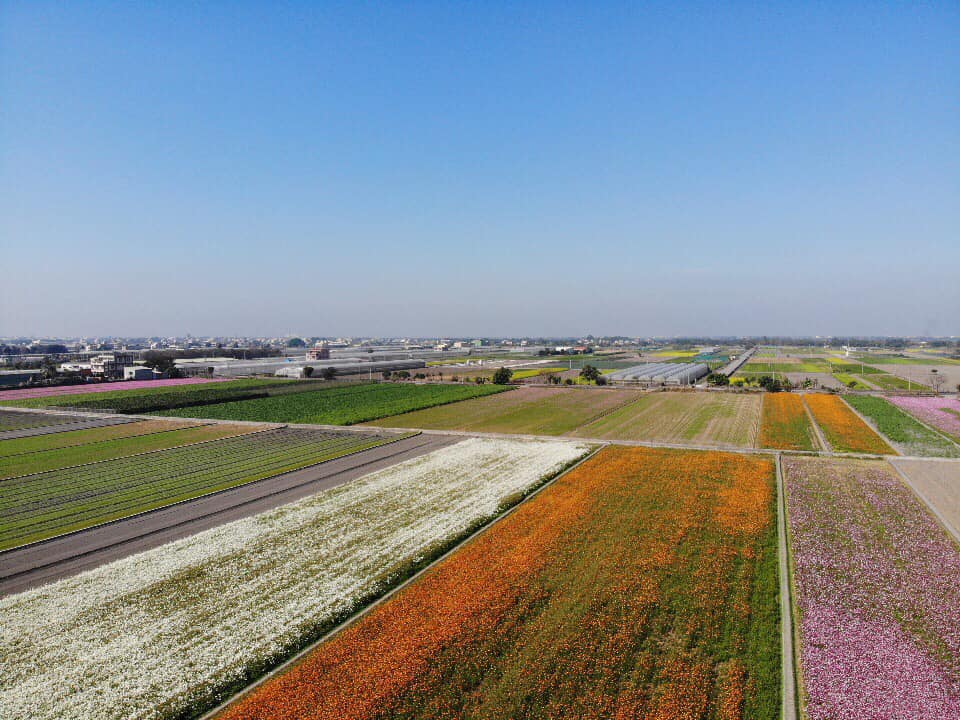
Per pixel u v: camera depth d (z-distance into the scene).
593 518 33.12
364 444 57.88
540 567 26.23
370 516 34.94
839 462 48.03
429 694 17.45
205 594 25.08
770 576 25.58
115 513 36.16
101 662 20.17
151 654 20.59
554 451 53.41
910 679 18.05
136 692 18.48
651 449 53.44
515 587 24.20
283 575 26.83
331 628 22.28
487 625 21.12
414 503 37.47
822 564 26.69
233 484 42.47
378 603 24.02
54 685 18.94
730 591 24.06
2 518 35.38
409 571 26.97
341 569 27.31
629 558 27.19
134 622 22.81
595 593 23.64
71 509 37.09
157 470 47.38
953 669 18.66
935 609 22.55
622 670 18.52
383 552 29.27
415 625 21.36
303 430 66.88
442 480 43.31
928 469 45.69
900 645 20.02
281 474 45.88
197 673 19.45
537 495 38.62
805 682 18.00
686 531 30.81
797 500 36.81
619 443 56.94
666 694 17.17
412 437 62.22
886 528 31.69
